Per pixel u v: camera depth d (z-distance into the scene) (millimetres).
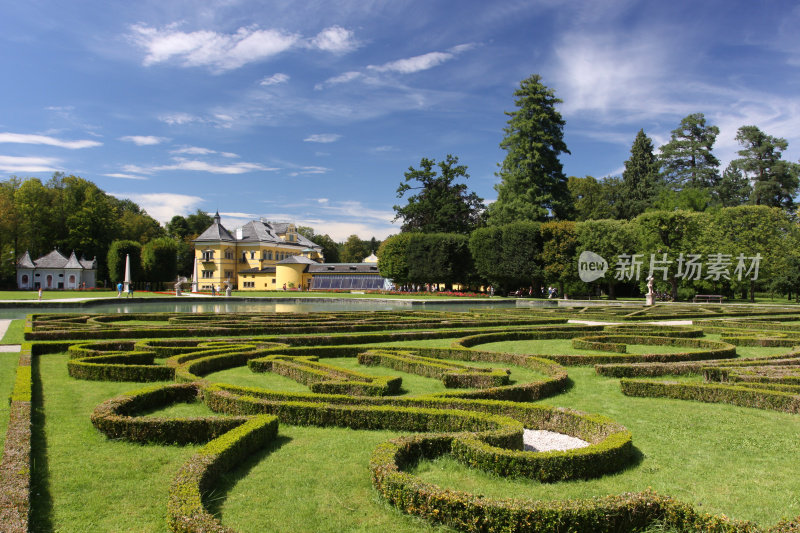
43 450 7961
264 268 92562
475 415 8742
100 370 12859
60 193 87875
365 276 87000
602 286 75812
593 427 8711
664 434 9273
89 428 8992
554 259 63812
